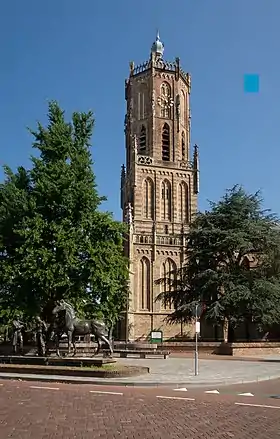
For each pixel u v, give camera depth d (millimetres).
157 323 84938
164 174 92625
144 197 91000
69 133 38344
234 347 46031
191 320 57719
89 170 37750
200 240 57094
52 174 35156
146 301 85750
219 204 58375
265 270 54219
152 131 94125
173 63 98188
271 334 70625
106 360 27891
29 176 38312
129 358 40469
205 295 53781
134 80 98500
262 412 15156
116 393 19031
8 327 38812
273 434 11930
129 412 14539
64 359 27156
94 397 17734
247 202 57844
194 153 95500
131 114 97375
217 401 17359
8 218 36469
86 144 39156
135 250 86875
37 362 27984
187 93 100625
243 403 17000
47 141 37125
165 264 88062
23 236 33938
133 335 83312
